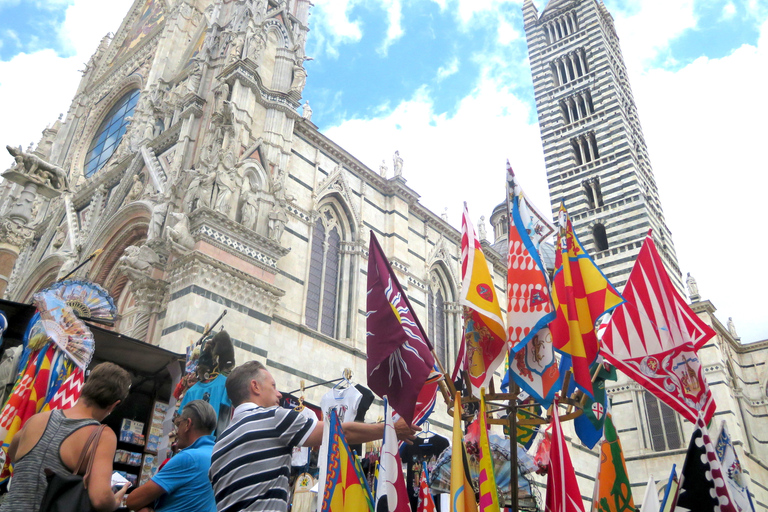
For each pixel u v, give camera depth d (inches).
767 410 1879.9
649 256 361.7
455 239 1578.5
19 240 879.1
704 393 319.9
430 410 304.7
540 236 325.4
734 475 283.4
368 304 293.3
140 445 669.9
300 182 1173.7
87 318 555.2
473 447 349.7
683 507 236.5
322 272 1170.6
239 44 1205.7
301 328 1037.8
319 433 231.8
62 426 222.5
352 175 1318.9
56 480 197.6
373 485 504.4
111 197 1278.3
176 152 1130.7
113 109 1786.4
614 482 303.1
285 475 221.9
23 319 647.8
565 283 306.0
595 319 303.3
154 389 707.4
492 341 309.1
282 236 1083.3
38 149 1923.0
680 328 338.0
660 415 1632.6
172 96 1391.5
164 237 983.6
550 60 2237.9
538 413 370.9
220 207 949.2
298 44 1298.0
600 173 1948.8
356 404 545.3
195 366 582.9
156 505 226.7
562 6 2297.0
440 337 1444.4
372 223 1326.3
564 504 241.6
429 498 297.1
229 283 906.7
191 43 1549.0
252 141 1095.6
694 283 1900.8
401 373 273.3
